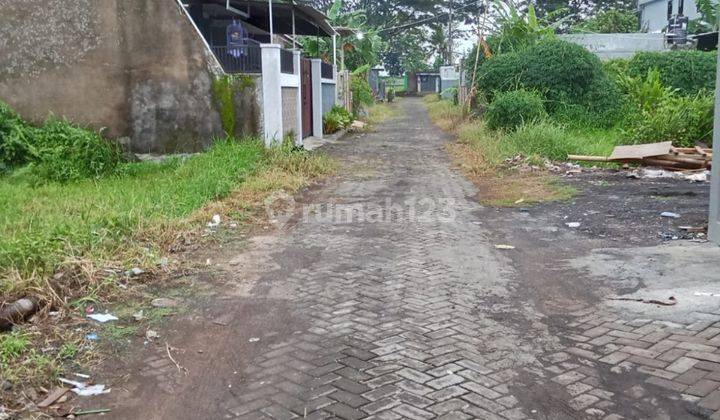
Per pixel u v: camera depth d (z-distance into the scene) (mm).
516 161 12539
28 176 10125
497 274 6023
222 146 11930
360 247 7070
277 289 5656
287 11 16875
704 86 18578
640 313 4887
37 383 3828
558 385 3818
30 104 11812
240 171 10508
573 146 13070
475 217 8508
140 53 11984
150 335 4594
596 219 8031
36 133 11117
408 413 3506
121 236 6617
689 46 23969
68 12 11680
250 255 6719
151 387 3877
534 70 17625
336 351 4344
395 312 5074
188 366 4152
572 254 6594
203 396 3764
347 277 5996
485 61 20781
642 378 3861
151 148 12266
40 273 5207
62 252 5688
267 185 10000
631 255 6402
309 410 3562
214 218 8023
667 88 16797
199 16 17609
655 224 7594
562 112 16797
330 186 11031
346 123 21469
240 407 3627
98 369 4090
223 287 5695
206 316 5008
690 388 3697
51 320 4754
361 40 33062
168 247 6695
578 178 10938
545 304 5207
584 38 24109
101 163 11008
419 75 63312
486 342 4465
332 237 7516
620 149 12344
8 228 6820
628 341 4387
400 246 7098
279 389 3822
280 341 4531
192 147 12367
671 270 5836
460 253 6770
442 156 15031
